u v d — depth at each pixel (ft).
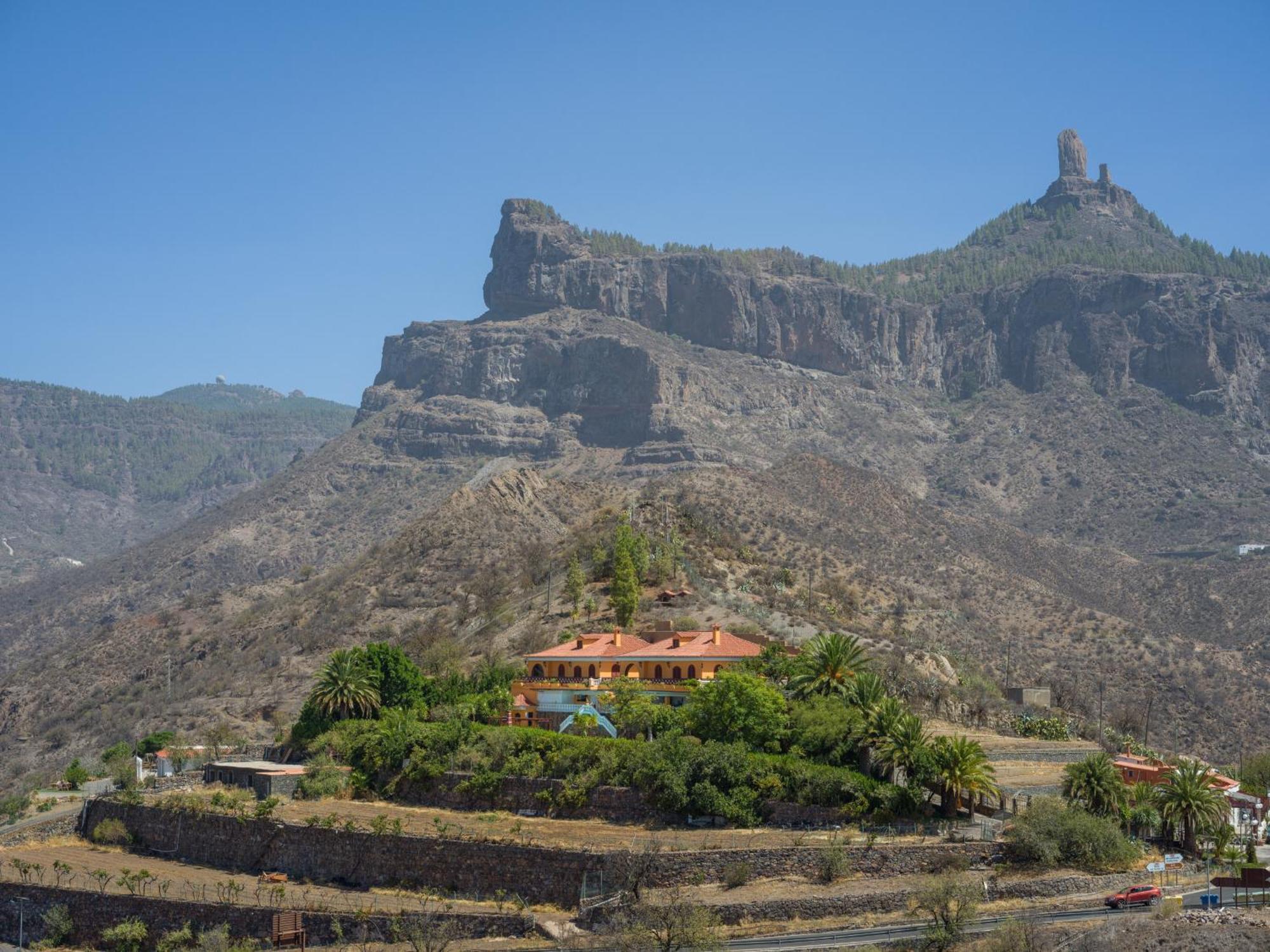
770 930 342.23
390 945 356.18
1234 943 308.81
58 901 406.62
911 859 368.89
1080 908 350.43
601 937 341.62
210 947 365.61
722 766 404.98
